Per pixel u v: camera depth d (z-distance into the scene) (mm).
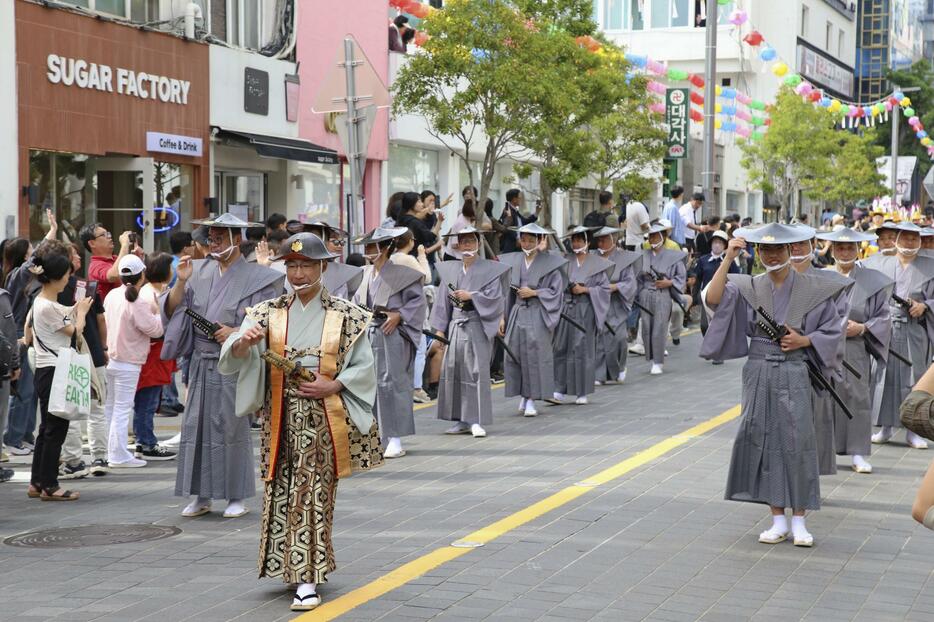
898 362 14945
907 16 95625
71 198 21844
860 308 13203
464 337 15453
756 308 9977
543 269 17297
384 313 13984
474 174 37375
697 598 8484
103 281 15039
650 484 12320
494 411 17797
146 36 23109
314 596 8195
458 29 25484
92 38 21719
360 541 9977
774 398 10094
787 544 10078
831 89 78562
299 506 8227
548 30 27969
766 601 8461
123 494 12102
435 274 20531
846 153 55500
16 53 19953
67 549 9867
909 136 79188
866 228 34656
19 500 11828
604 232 20766
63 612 8125
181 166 24500
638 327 25594
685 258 22625
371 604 8250
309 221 15297
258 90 26688
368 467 8492
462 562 9305
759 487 10141
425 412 17703
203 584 8797
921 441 15016
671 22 59219
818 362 10234
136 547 9930
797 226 10289
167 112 23766
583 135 30609
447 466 13352
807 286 10180
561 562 9336
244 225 11039
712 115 32469
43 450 11742
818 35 75250
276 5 27562
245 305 11000
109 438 13695
